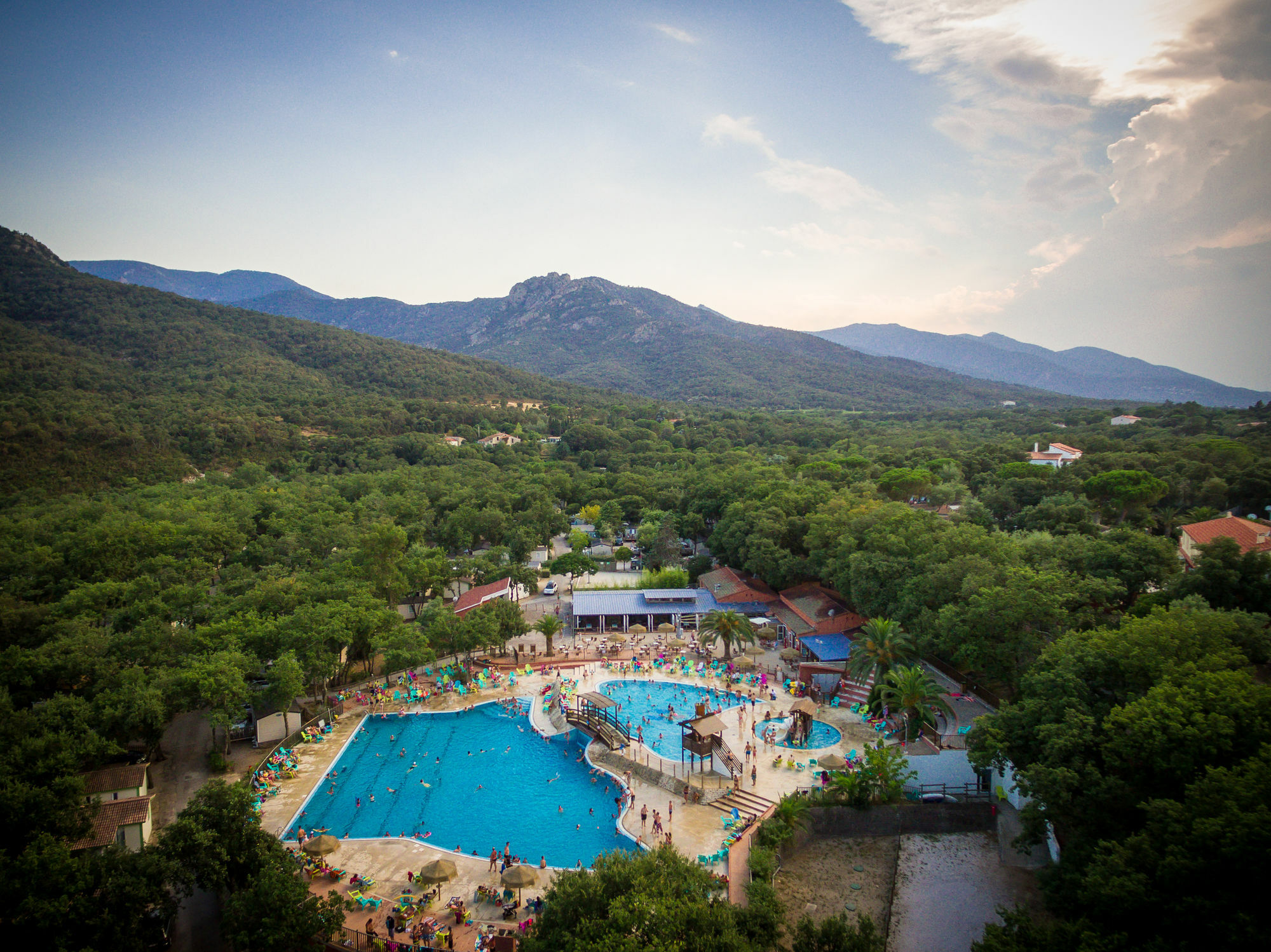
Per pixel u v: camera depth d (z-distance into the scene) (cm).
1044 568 6394
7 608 6931
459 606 9588
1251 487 10356
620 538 15150
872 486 12150
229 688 5444
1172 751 3008
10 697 5078
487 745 6250
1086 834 3244
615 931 2677
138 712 5009
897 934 3453
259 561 10300
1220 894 2316
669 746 6022
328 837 4469
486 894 4028
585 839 4750
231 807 3881
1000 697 5994
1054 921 3406
